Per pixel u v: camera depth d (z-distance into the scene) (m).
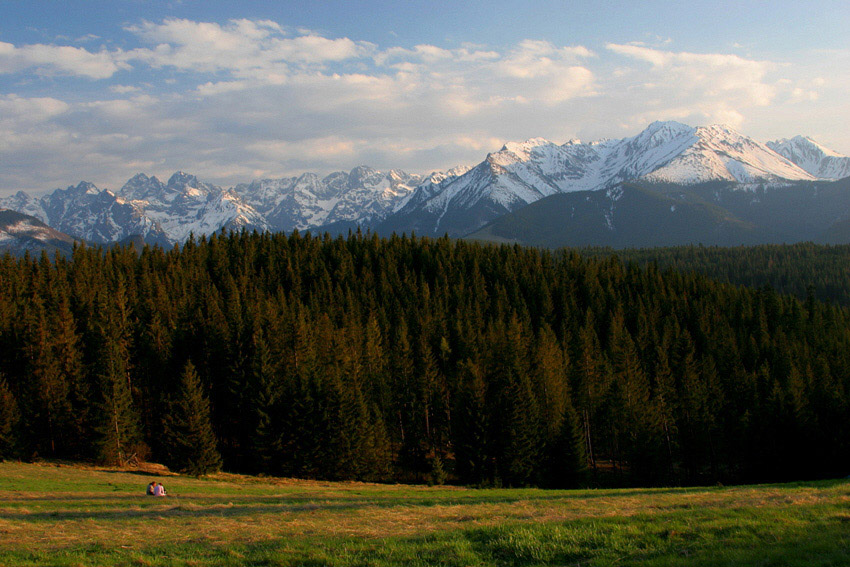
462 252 165.00
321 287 124.38
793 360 91.62
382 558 18.59
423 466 72.94
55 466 56.94
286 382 67.25
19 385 67.44
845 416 67.75
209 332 76.38
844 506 24.06
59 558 19.91
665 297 131.88
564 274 148.00
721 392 76.19
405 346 81.88
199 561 19.11
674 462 77.12
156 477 54.50
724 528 20.66
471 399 64.50
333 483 58.31
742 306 127.69
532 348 88.06
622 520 22.98
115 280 112.31
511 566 17.64
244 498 41.94
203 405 59.69
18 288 99.00
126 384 64.12
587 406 76.25
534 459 63.06
